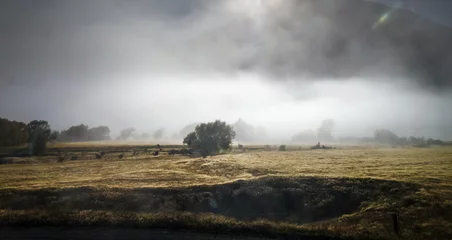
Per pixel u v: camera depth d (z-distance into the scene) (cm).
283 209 3441
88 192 3912
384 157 7469
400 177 4097
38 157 9875
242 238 2362
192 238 2367
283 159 7594
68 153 11212
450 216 2652
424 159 6719
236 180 4288
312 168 5500
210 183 4272
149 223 2650
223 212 3416
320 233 2402
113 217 2792
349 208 3247
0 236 2431
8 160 8944
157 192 3872
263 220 2959
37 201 3709
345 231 2431
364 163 6159
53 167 7462
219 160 7662
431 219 2617
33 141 11031
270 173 5116
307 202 3453
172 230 2534
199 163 7388
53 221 2703
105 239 2364
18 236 2431
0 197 3850
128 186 4212
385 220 2708
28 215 2848
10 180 5281
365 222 2720
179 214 2922
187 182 4512
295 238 2358
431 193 3219
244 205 3547
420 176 4159
